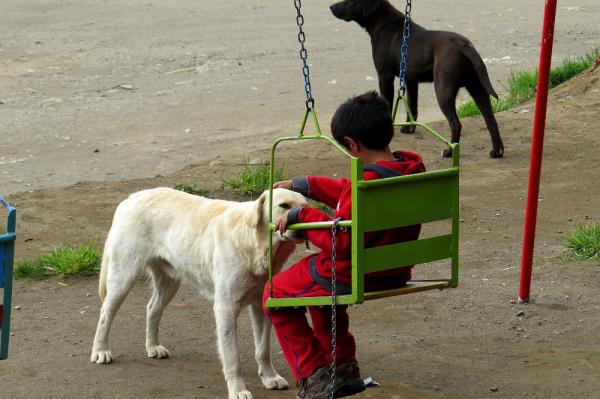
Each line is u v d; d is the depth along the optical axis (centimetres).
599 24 2817
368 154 602
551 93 1883
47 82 2311
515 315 860
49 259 1031
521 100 1920
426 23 2894
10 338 834
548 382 700
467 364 749
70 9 3219
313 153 1476
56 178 1555
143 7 3272
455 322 850
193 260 710
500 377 718
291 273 616
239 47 2656
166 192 756
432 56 1484
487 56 2462
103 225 1177
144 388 715
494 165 1409
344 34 2797
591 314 851
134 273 750
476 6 3189
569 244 1030
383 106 605
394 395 688
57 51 2623
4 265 546
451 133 1532
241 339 834
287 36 2789
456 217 596
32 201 1270
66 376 741
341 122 604
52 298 950
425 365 749
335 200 644
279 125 1859
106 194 1300
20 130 1898
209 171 1398
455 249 600
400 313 878
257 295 692
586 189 1259
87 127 1917
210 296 718
